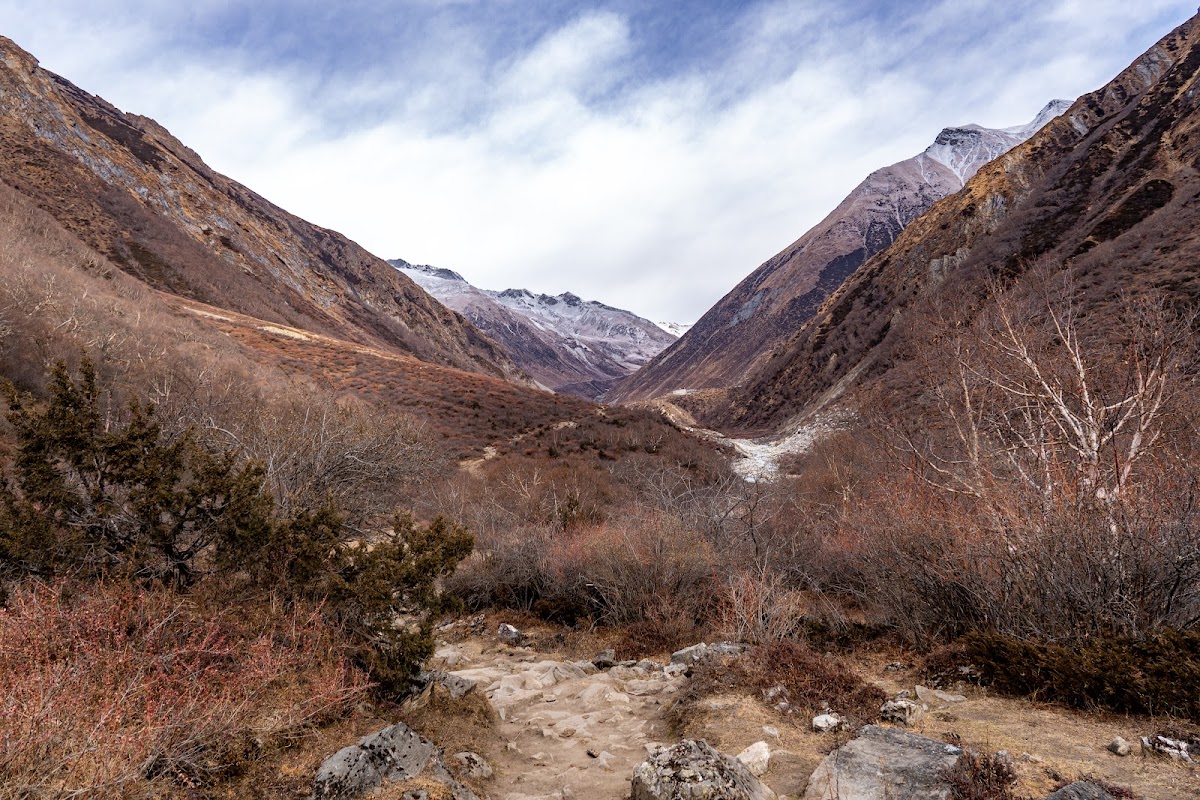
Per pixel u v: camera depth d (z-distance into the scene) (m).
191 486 4.71
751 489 12.47
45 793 2.48
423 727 4.30
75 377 14.84
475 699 4.98
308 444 8.56
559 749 4.45
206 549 5.07
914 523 6.11
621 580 8.22
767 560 7.81
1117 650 4.03
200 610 4.20
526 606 9.39
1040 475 6.42
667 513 9.70
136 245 68.81
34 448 4.44
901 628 6.06
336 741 3.74
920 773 2.96
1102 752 3.22
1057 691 4.04
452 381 43.62
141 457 4.75
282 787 3.20
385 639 4.81
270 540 4.72
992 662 4.51
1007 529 5.32
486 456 28.23
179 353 23.52
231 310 65.06
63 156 74.50
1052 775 2.95
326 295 103.94
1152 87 72.56
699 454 31.53
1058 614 4.71
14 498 4.41
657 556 8.24
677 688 5.48
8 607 3.73
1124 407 6.46
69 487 4.58
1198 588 4.32
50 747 2.67
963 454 7.35
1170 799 2.65
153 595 4.00
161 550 4.65
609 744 4.45
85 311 21.08
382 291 129.50
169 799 2.85
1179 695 3.59
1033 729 3.62
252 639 4.07
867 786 2.96
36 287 20.70
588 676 6.43
